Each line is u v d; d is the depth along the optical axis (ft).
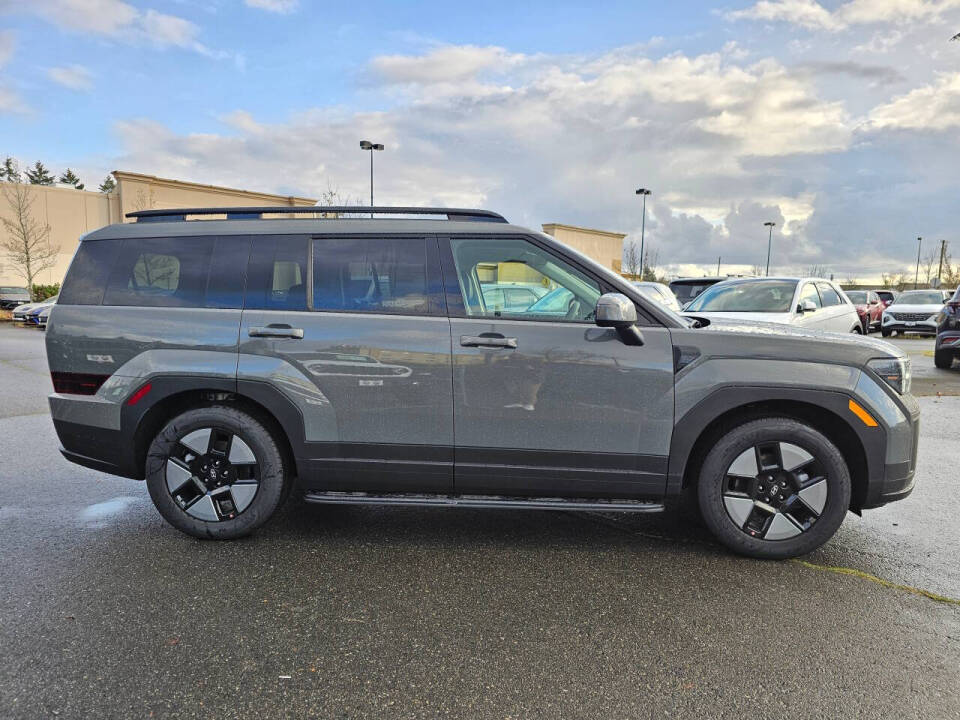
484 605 9.46
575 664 7.95
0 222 112.98
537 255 11.31
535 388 10.87
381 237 11.54
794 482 10.89
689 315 13.21
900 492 10.89
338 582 10.17
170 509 11.64
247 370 11.24
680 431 10.80
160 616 9.02
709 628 8.85
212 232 11.85
